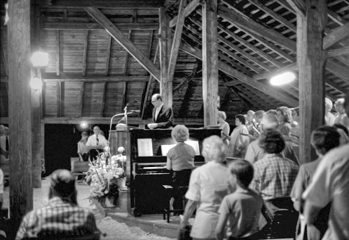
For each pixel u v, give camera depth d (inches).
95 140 515.2
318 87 235.8
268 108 571.8
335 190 99.7
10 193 217.8
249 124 323.0
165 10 460.8
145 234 232.5
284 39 384.2
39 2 456.4
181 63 543.2
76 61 542.0
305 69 237.1
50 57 530.3
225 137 291.4
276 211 156.4
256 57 463.5
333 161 99.3
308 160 231.5
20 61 219.5
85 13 491.5
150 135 270.7
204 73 337.7
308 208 101.9
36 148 442.0
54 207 114.0
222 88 581.0
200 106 619.2
